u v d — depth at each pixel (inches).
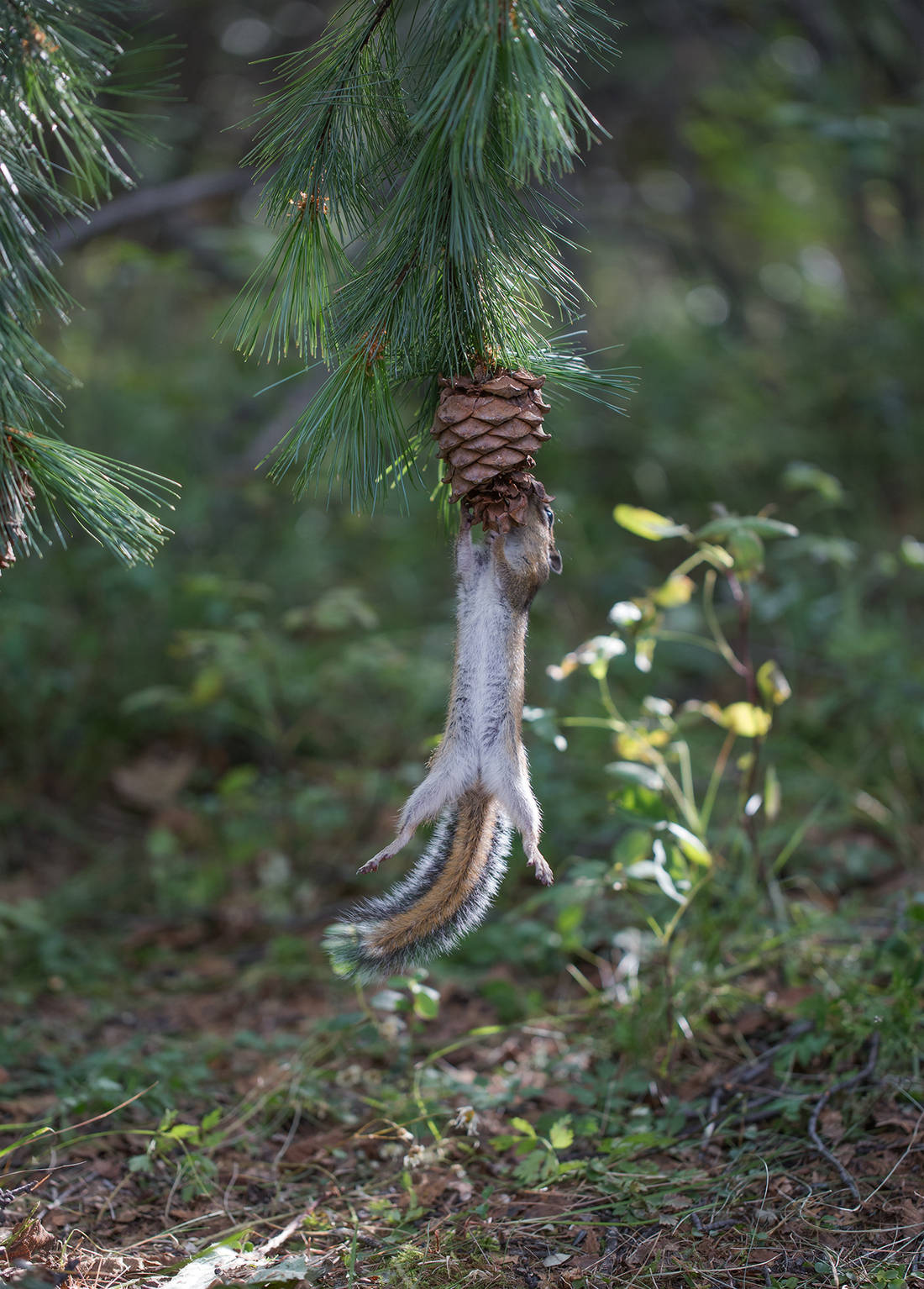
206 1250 149.4
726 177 597.6
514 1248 151.9
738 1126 179.3
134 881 299.9
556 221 135.6
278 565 404.2
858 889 268.5
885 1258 145.2
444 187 127.9
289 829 306.5
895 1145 167.6
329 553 429.1
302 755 356.5
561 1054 205.9
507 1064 209.0
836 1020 193.0
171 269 420.8
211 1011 240.7
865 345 494.6
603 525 459.5
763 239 669.9
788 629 390.9
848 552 289.9
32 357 137.9
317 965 253.0
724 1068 195.6
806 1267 144.4
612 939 242.7
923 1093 176.9
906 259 518.9
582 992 236.1
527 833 130.9
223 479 396.8
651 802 197.6
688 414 502.9
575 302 141.8
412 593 437.1
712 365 537.0
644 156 636.7
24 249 138.6
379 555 453.1
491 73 117.9
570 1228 156.4
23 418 137.7
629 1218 157.2
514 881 278.1
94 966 255.1
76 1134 183.3
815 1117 174.6
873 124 434.9
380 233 135.7
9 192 138.6
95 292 466.0
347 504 413.4
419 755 343.3
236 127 140.3
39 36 144.0
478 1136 183.0
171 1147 175.6
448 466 134.3
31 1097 196.9
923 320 485.1
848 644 330.3
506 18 119.7
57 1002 241.6
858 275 582.2
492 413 130.1
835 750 332.5
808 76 536.1
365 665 341.1
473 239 127.9
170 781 339.6
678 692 382.3
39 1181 158.9
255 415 450.9
